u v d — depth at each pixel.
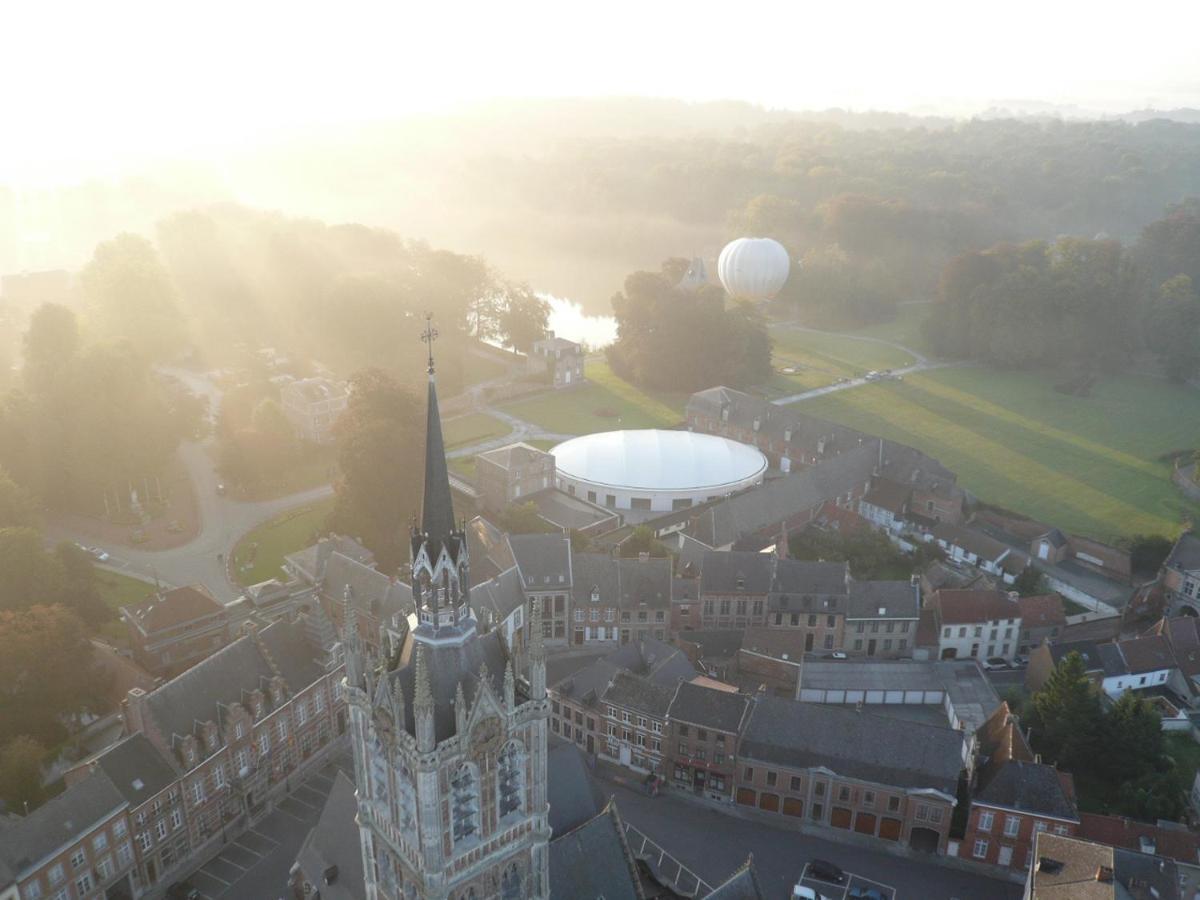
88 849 89.75
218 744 102.06
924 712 131.62
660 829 107.25
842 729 108.56
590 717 119.25
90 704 120.31
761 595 143.25
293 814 107.75
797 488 180.12
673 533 180.75
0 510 152.50
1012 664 143.00
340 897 81.12
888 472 195.50
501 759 55.28
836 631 143.00
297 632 116.44
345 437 171.00
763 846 105.06
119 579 158.00
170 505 187.62
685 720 111.25
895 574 168.38
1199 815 108.94
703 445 199.25
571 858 76.12
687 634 138.62
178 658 130.88
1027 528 184.12
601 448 196.75
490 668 54.56
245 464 191.38
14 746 105.94
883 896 97.94
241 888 97.12
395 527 170.12
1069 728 115.12
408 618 56.19
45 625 115.00
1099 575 171.50
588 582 144.00
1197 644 135.12
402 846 56.66
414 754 50.53
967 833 101.88
